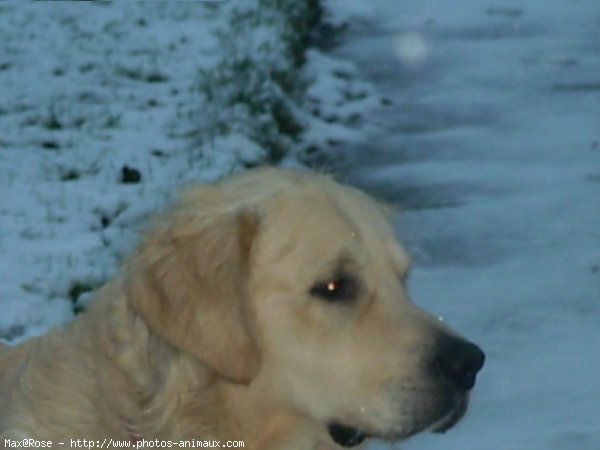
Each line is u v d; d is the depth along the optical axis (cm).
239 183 724
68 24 2175
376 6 2444
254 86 1811
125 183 1493
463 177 1592
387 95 1950
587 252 1348
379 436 696
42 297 1198
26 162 1549
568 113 1839
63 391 710
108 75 1902
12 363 763
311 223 700
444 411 692
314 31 2306
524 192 1531
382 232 721
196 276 681
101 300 721
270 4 2294
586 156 1652
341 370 695
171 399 695
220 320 676
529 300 1240
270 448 712
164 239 696
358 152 1705
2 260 1265
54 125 1688
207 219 700
